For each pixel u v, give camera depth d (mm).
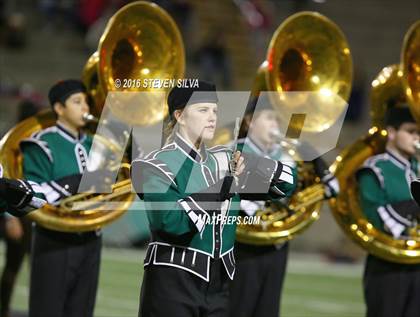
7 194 9500
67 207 12023
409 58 12492
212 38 34969
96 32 35875
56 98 12258
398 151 12805
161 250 9180
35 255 12297
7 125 29359
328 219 32062
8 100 30125
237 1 39531
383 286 12695
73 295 12391
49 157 12078
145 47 11844
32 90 32062
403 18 42531
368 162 12766
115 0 35531
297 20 12219
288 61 12297
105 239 28156
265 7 39906
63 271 12219
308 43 12383
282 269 12672
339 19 41875
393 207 12602
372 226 12703
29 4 38062
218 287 9305
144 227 27922
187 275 9117
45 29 37406
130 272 24500
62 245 12211
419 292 12664
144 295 9273
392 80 12672
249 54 39281
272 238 12289
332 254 29812
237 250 12445
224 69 34969
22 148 12180
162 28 11922
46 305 12211
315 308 19906
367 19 42188
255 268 12461
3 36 36375
